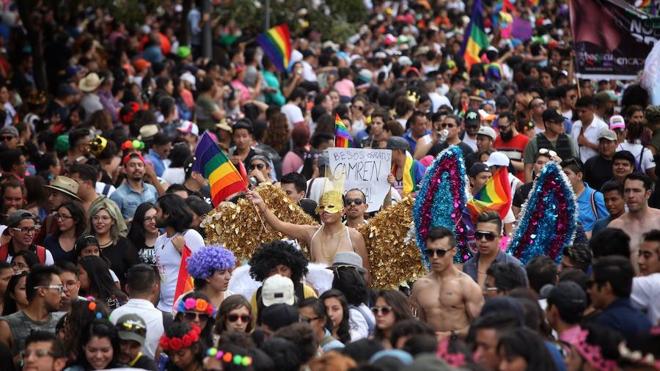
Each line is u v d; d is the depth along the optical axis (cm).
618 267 2223
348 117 4862
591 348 1986
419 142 4247
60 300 2709
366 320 2659
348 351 2011
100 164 4012
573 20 4572
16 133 4416
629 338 2000
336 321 2483
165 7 7194
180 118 5556
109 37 7019
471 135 4425
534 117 4688
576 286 2202
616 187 3222
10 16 6769
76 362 2406
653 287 2448
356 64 6831
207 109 5216
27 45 6538
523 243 3016
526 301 2170
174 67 6306
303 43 6994
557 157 3534
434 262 2638
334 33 7431
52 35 6581
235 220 3142
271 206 3167
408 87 5319
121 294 2914
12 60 6469
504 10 8456
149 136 4466
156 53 6669
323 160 3775
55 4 6544
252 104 5491
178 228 3092
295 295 2678
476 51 6675
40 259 3162
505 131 4300
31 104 5659
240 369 1992
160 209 3116
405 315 2439
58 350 2348
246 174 3597
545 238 3003
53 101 5328
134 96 5509
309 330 2162
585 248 2722
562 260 2770
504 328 1914
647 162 3866
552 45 7588
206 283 2720
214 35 7175
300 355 2117
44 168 4159
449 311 2638
